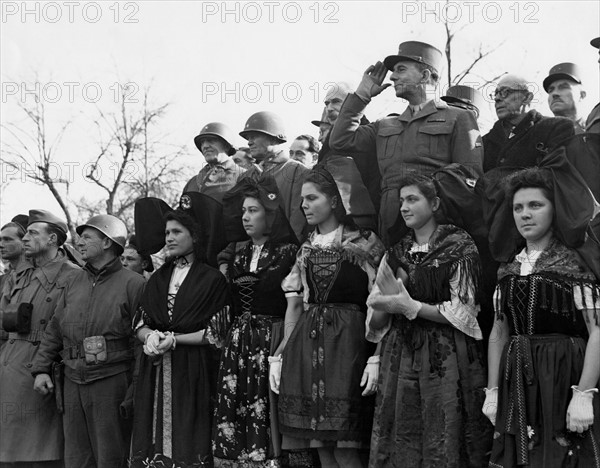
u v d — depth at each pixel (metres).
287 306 6.95
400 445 6.02
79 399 7.82
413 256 6.29
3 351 8.60
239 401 6.86
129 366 7.88
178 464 7.00
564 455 5.40
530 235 5.70
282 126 8.62
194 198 7.57
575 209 5.59
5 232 9.35
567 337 5.57
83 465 7.82
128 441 7.81
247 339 6.94
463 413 5.95
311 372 6.44
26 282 8.78
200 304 7.27
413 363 6.07
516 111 7.23
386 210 6.92
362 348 6.50
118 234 8.16
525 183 5.73
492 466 5.64
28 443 8.24
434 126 6.95
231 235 7.57
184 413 7.09
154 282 7.54
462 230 6.26
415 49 7.12
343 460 6.43
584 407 5.34
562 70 7.81
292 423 6.44
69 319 7.93
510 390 5.61
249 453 6.71
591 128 7.11
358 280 6.61
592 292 5.47
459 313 6.01
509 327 5.84
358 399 6.39
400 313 6.11
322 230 6.87
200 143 8.96
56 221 8.98
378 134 7.22
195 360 7.22
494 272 6.37
